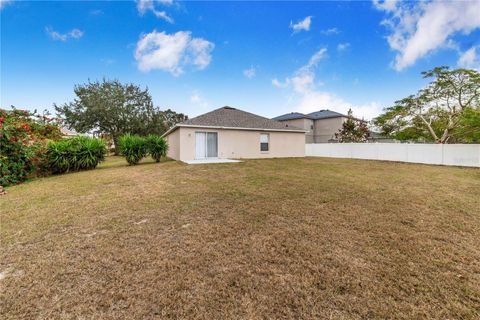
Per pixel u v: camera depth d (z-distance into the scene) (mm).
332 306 1849
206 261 2508
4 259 2533
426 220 3797
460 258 2590
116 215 3982
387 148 15328
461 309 1809
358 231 3330
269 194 5426
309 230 3354
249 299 1925
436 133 16359
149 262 2482
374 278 2213
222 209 4301
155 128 27797
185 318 1724
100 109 23453
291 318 1725
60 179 7961
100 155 11109
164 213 4078
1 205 4676
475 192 5809
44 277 2203
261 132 16453
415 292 2012
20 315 1738
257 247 2832
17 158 7852
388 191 5820
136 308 1817
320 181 7070
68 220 3748
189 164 11531
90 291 2008
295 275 2262
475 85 13219
